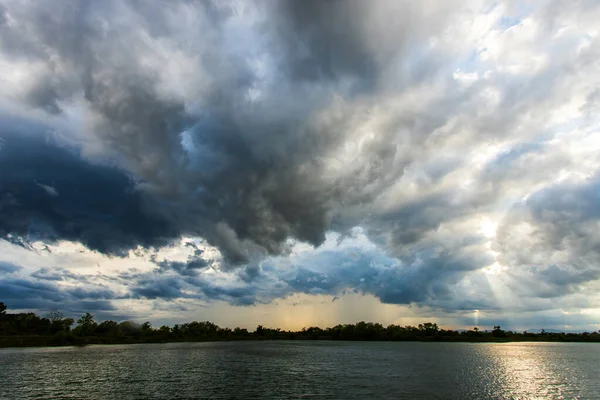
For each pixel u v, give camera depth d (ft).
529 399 237.86
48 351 633.61
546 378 330.34
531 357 583.17
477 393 254.27
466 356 586.45
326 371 365.40
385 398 231.09
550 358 562.66
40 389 256.93
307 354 596.29
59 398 227.81
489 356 592.60
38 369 366.63
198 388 261.03
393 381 301.02
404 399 229.66
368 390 257.34
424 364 444.55
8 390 253.85
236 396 233.55
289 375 332.39
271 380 300.40
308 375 333.21
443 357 561.02
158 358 498.69
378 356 567.18
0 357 502.79
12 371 350.84
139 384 277.85
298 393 244.22
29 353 580.71
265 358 511.81
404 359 514.27
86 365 404.16
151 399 223.92
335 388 263.90
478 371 377.91
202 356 539.70
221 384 278.67
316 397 231.91
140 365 408.46
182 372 349.82
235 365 415.64
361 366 415.03
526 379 322.75
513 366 432.25
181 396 233.35
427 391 257.55
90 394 239.71
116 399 223.71
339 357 538.88
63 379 302.25
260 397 230.89
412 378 319.88
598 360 523.70
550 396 248.73
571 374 359.25
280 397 231.09
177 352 626.23
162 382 287.48
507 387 279.90
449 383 295.07
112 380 297.53
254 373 345.72
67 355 540.93
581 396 249.55
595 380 320.29
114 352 616.39
